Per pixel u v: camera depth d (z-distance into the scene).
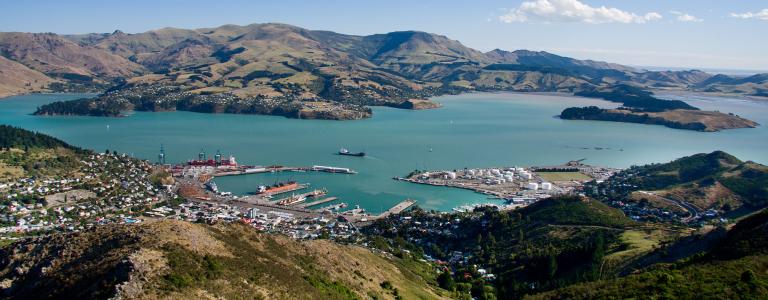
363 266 159.50
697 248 172.88
